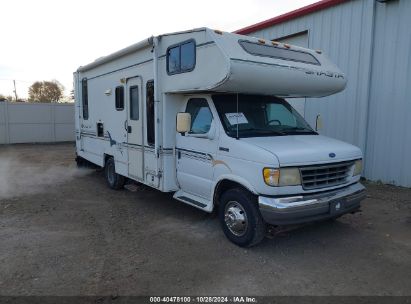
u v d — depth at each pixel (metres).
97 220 6.21
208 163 5.37
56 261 4.57
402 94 8.11
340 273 4.28
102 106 8.52
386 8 8.29
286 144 4.83
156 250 4.92
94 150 9.24
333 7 9.45
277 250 4.92
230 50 4.86
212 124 5.29
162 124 6.11
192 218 6.29
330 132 9.80
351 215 6.36
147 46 6.33
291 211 4.38
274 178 4.39
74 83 10.22
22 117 21.11
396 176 8.37
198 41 5.19
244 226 4.86
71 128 22.53
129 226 5.90
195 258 4.67
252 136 5.10
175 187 6.25
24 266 4.43
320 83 5.80
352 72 9.12
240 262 4.55
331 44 9.59
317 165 4.68
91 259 4.63
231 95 5.59
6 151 17.08
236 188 5.00
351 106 9.20
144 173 6.80
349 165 5.11
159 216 6.42
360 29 8.84
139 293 3.83
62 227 5.85
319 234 5.50
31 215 6.48
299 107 10.70
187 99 5.96
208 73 5.02
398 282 4.07
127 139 7.36
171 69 5.79
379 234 5.50
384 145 8.56
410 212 6.52
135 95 6.95
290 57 5.64
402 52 8.05
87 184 9.10
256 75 4.93
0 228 5.77
